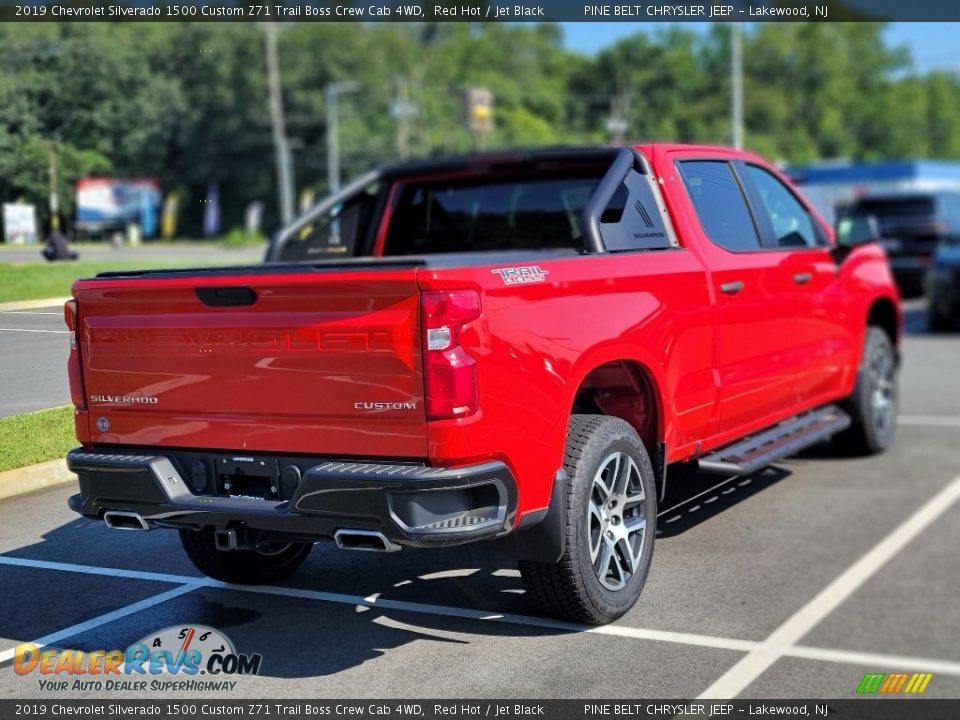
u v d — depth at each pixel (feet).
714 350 16.06
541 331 12.26
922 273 60.85
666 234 16.10
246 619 13.84
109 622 13.70
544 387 12.20
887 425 23.67
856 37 384.47
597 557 13.21
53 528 16.63
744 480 21.31
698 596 14.71
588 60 306.55
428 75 276.82
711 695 11.62
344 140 205.57
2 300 16.72
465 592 14.87
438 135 255.91
